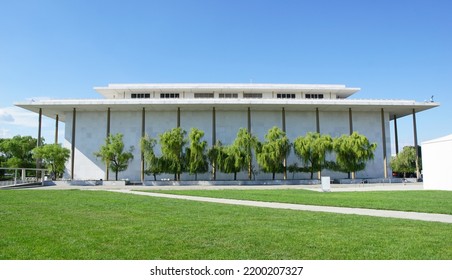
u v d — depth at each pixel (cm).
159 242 888
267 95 6562
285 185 5034
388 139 6438
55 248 822
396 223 1186
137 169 6134
